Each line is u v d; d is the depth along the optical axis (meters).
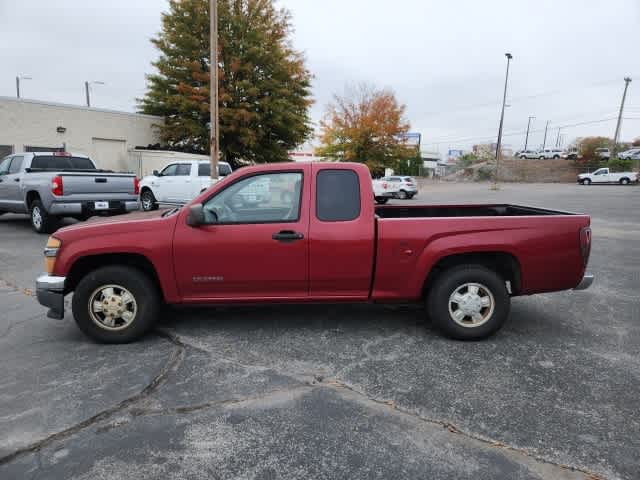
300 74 26.45
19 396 3.17
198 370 3.58
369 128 35.81
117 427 2.80
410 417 2.92
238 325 4.59
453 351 3.96
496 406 3.05
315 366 3.66
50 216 9.80
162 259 4.00
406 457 2.52
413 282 4.12
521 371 3.57
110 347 4.04
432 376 3.48
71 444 2.63
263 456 2.53
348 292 4.20
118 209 10.14
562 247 4.11
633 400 3.13
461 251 4.02
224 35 24.30
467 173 56.50
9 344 4.11
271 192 4.11
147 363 3.71
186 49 24.44
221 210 4.09
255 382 3.39
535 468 2.43
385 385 3.34
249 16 25.00
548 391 3.25
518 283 4.19
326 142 37.91
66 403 3.08
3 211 11.30
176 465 2.46
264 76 25.64
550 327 4.61
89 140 22.05
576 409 3.01
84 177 9.64
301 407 3.04
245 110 23.72
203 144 25.38
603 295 5.86
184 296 4.12
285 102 24.91
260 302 4.19
